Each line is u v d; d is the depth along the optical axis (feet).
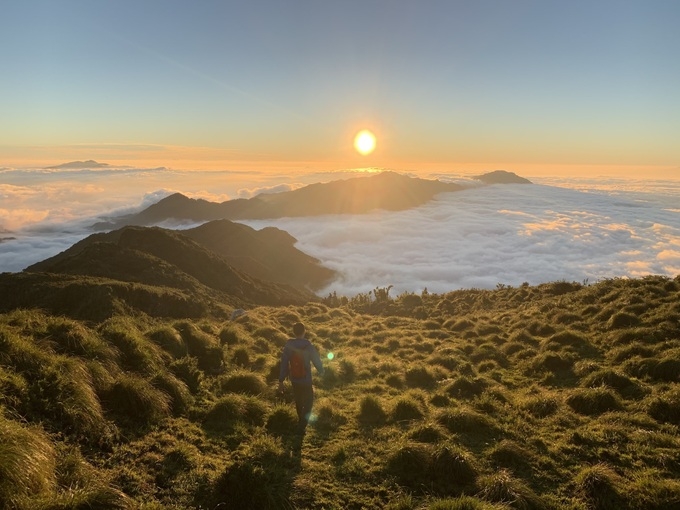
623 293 66.33
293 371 29.86
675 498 21.22
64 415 22.90
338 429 30.48
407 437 28.43
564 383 41.47
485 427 30.17
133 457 22.54
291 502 21.04
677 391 32.53
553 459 26.17
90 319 64.34
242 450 25.55
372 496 22.44
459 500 20.24
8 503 15.39
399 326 77.77
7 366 24.30
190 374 35.81
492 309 91.76
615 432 28.76
